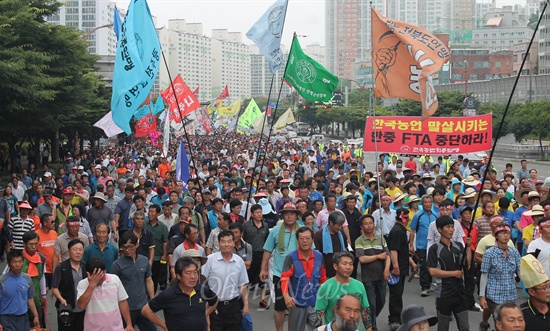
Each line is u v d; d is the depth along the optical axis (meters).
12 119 27.00
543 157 61.78
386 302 12.70
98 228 9.84
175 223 13.28
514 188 19.16
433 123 14.14
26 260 9.65
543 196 16.20
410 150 14.15
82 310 8.49
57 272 8.80
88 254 9.84
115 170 31.31
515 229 14.05
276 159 34.44
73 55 28.56
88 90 33.97
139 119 28.64
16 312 8.63
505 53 136.00
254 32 15.23
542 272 7.05
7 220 15.76
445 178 18.97
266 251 10.09
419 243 13.06
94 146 66.31
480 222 12.24
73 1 184.62
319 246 10.55
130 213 14.77
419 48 10.65
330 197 13.17
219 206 13.42
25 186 22.64
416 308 5.67
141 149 53.03
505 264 9.13
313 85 15.17
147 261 9.09
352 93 125.25
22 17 25.75
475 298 12.84
